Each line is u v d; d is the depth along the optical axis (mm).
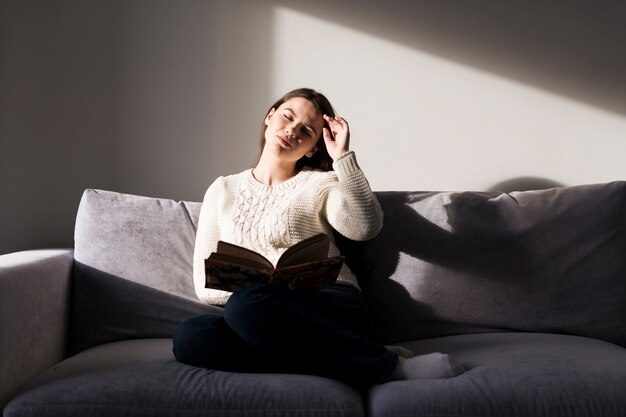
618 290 1958
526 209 2043
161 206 2100
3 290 1531
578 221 2010
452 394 1416
